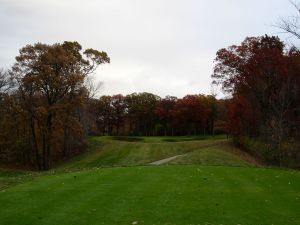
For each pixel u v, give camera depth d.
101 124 112.19
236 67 57.16
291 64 48.91
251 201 14.98
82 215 13.28
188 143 63.69
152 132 113.88
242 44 58.31
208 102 94.06
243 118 54.50
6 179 21.12
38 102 49.19
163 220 12.70
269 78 51.50
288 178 19.84
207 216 13.09
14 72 47.97
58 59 47.72
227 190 16.78
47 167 50.00
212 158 36.12
